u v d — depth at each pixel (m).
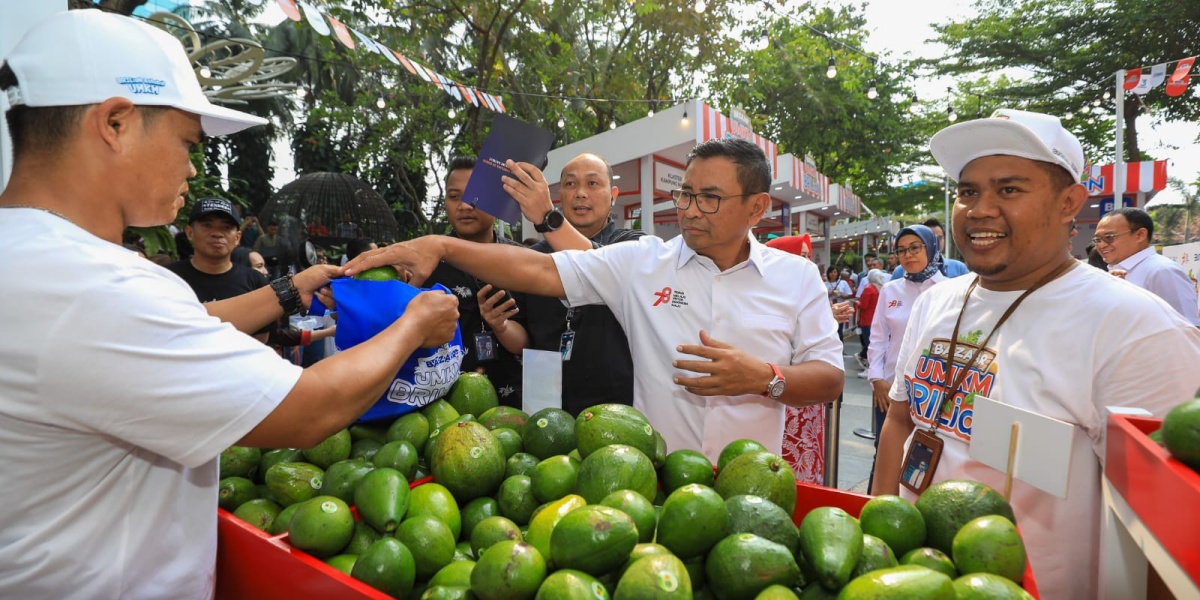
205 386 1.02
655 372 2.22
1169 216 22.94
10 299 0.94
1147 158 22.80
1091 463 1.56
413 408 1.83
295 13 3.76
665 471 1.51
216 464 1.30
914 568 0.97
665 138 8.33
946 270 4.98
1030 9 21.70
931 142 1.73
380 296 1.70
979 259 1.65
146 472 1.14
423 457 1.71
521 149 2.23
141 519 1.14
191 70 1.21
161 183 1.16
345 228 10.66
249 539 1.27
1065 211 1.61
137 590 1.14
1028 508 1.60
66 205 1.08
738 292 2.18
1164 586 1.07
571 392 2.55
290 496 1.53
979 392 1.68
